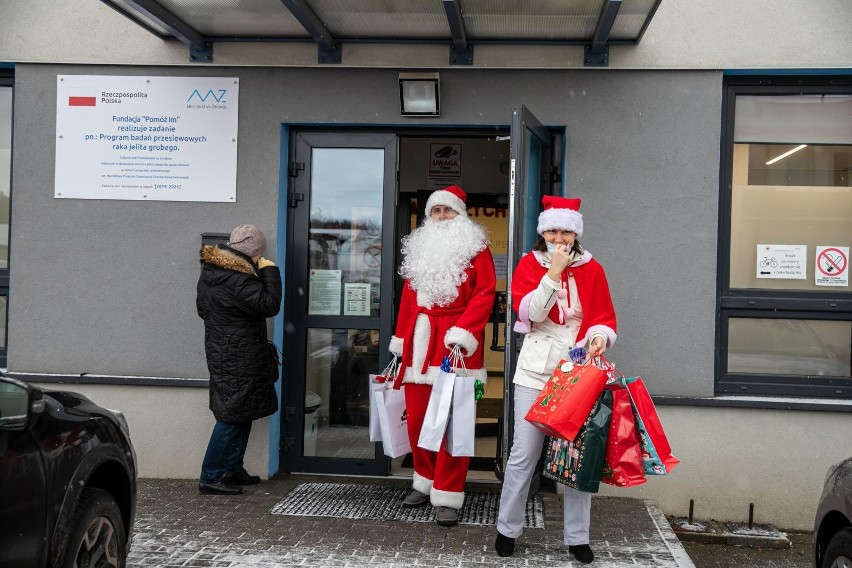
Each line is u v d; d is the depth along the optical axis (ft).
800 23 17.72
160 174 19.04
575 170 18.20
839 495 11.55
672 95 18.02
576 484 12.62
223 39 18.60
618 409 12.70
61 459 9.82
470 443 15.28
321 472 19.54
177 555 13.99
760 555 16.53
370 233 19.34
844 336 18.19
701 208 17.99
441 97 18.45
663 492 18.02
